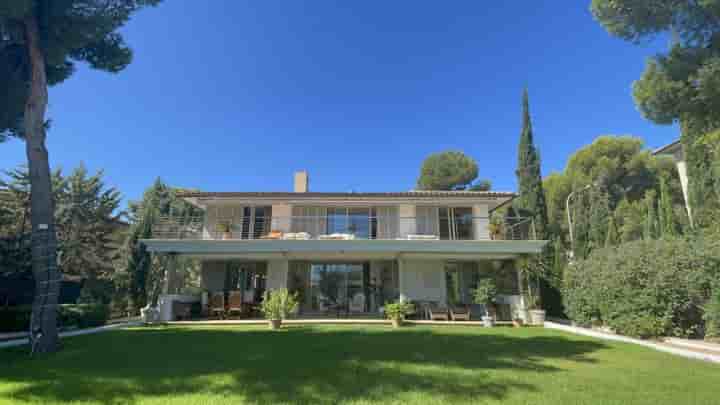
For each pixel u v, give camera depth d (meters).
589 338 10.45
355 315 17.23
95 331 11.72
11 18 8.37
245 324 13.98
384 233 18.28
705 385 5.40
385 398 4.81
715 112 6.86
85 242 22.27
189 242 15.05
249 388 5.25
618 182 29.53
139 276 18.36
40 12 8.79
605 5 7.64
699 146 12.97
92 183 23.17
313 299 18.31
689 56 6.86
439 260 18.44
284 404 4.55
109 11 9.46
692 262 9.66
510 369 6.48
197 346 8.77
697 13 6.68
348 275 18.64
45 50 9.24
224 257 17.41
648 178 28.75
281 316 13.12
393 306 13.95
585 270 13.20
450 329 12.68
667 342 9.68
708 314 9.16
